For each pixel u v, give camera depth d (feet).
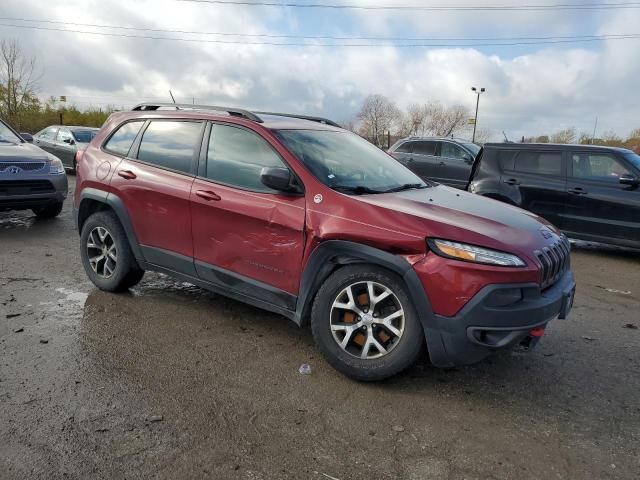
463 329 10.23
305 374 11.76
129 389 10.73
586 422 10.36
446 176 41.88
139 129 15.74
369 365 11.16
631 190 25.49
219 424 9.67
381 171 14.42
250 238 12.71
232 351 12.78
